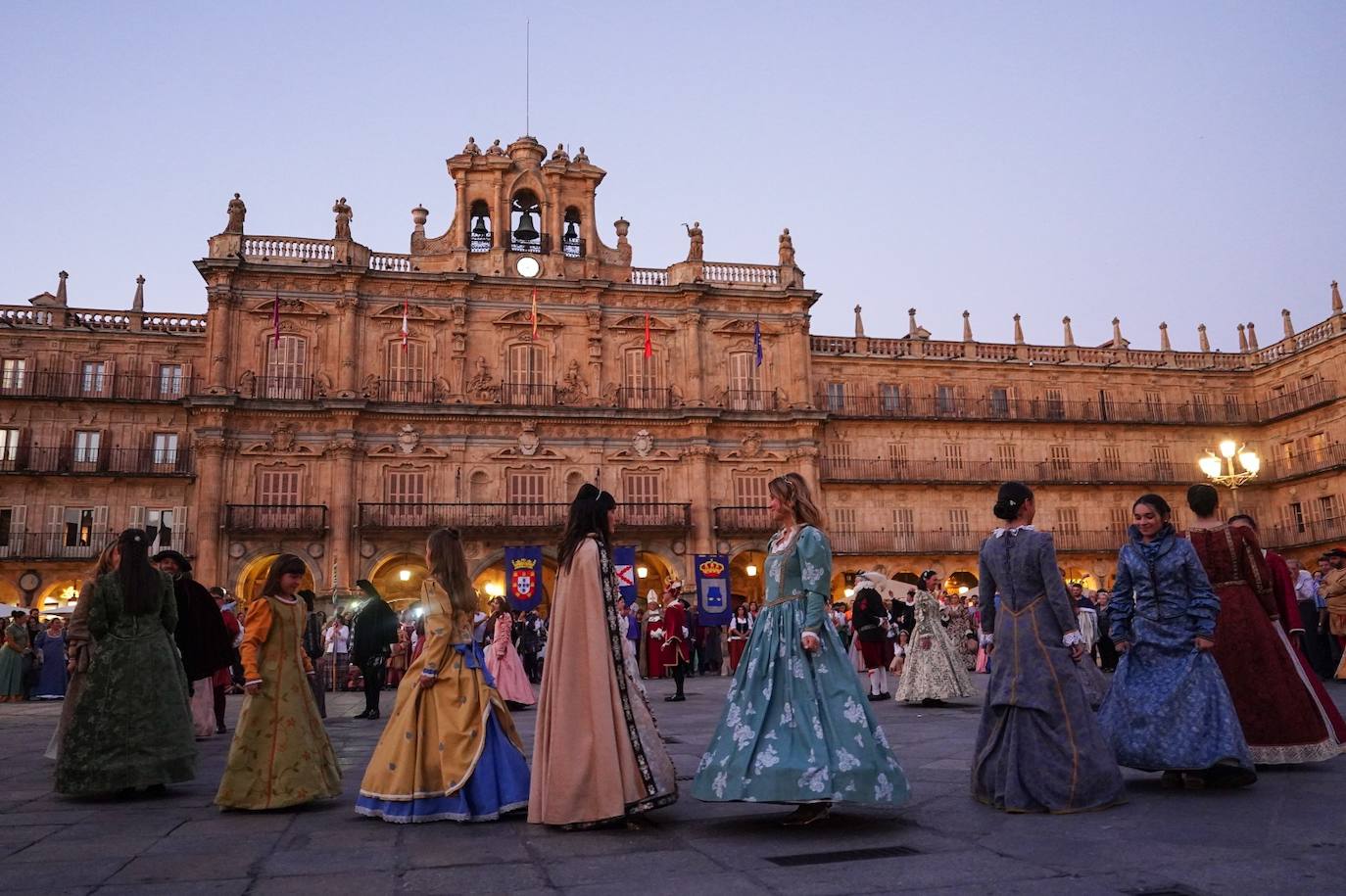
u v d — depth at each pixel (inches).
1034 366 2036.2
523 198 1831.9
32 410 1653.5
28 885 194.4
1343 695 568.4
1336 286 1957.4
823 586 252.7
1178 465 2062.0
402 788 261.6
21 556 1581.0
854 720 242.4
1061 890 178.1
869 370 1963.6
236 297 1646.2
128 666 320.5
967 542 1924.2
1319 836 216.2
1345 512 1894.7
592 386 1752.0
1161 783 296.5
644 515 1721.2
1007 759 261.3
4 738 525.3
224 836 245.4
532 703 700.7
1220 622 317.1
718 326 1827.0
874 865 200.4
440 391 1695.4
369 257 1713.8
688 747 437.1
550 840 233.8
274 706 292.5
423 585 280.4
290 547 1590.8
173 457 1678.2
